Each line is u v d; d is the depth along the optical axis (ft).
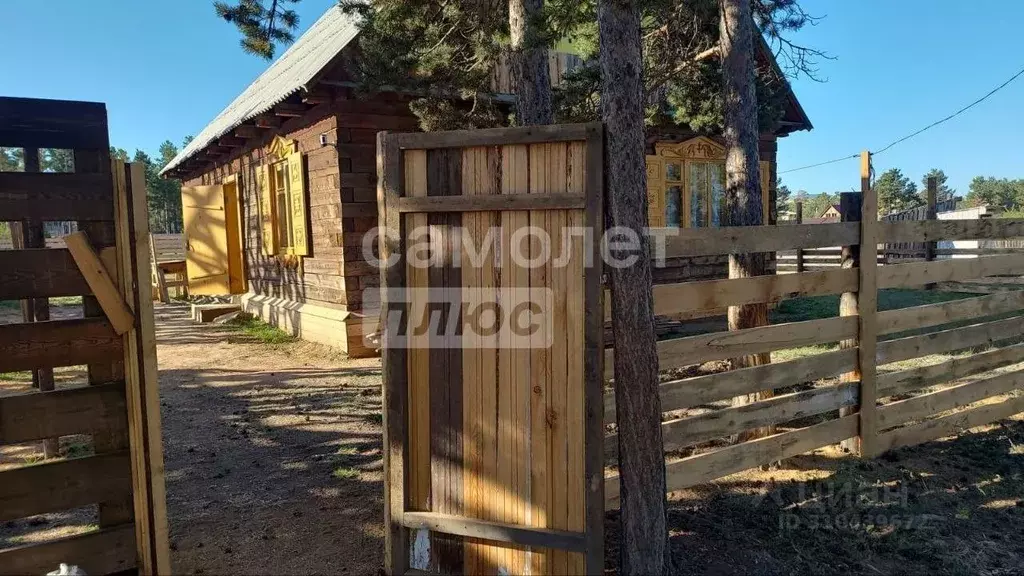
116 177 9.02
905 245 51.29
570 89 22.33
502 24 21.76
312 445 17.03
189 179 56.24
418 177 9.86
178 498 13.60
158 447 9.34
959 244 51.34
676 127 35.91
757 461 13.39
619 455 9.55
